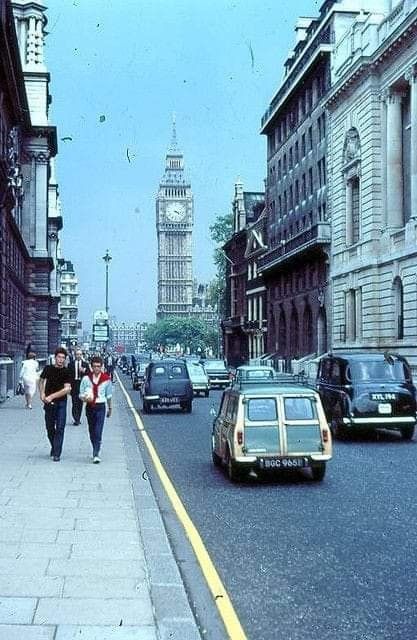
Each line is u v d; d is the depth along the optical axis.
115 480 12.30
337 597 6.64
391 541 8.63
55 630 5.44
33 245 64.75
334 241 55.31
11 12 31.89
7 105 38.41
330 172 56.31
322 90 60.62
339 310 54.03
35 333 64.88
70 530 8.68
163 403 30.16
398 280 44.69
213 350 187.12
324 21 59.88
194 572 7.41
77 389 22.56
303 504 11.05
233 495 11.88
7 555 7.55
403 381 20.28
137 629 5.50
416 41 41.69
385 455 16.84
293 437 13.01
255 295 86.94
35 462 14.29
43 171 65.00
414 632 5.76
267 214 81.75
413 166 42.12
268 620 6.06
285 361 65.56
